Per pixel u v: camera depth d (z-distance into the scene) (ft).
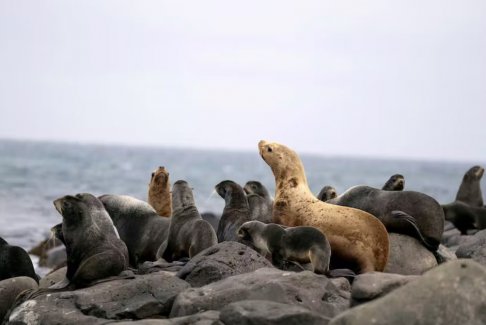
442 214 75.46
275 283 55.06
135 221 82.99
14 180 323.98
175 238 77.82
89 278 64.75
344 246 68.54
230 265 63.00
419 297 44.32
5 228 159.94
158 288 60.44
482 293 44.21
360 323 43.91
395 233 75.66
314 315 48.83
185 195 80.07
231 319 49.32
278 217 74.33
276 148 77.15
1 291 67.36
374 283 53.21
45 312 59.06
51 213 193.06
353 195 79.71
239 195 82.02
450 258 76.13
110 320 57.00
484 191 461.78
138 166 552.82
